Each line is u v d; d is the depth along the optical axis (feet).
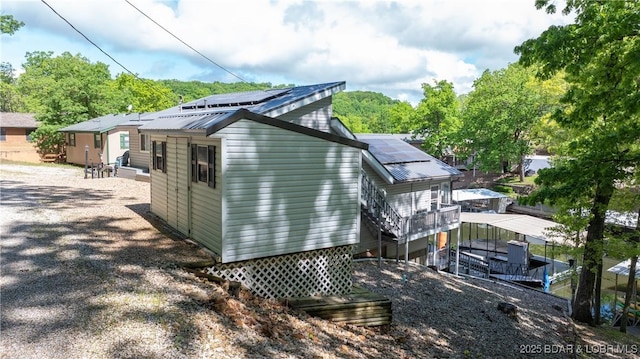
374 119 282.36
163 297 22.76
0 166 87.71
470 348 30.71
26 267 25.52
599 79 33.04
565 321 45.14
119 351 17.28
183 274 26.45
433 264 60.34
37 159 114.01
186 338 19.08
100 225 36.37
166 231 35.35
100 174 82.53
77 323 19.16
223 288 26.35
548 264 75.20
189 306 22.20
